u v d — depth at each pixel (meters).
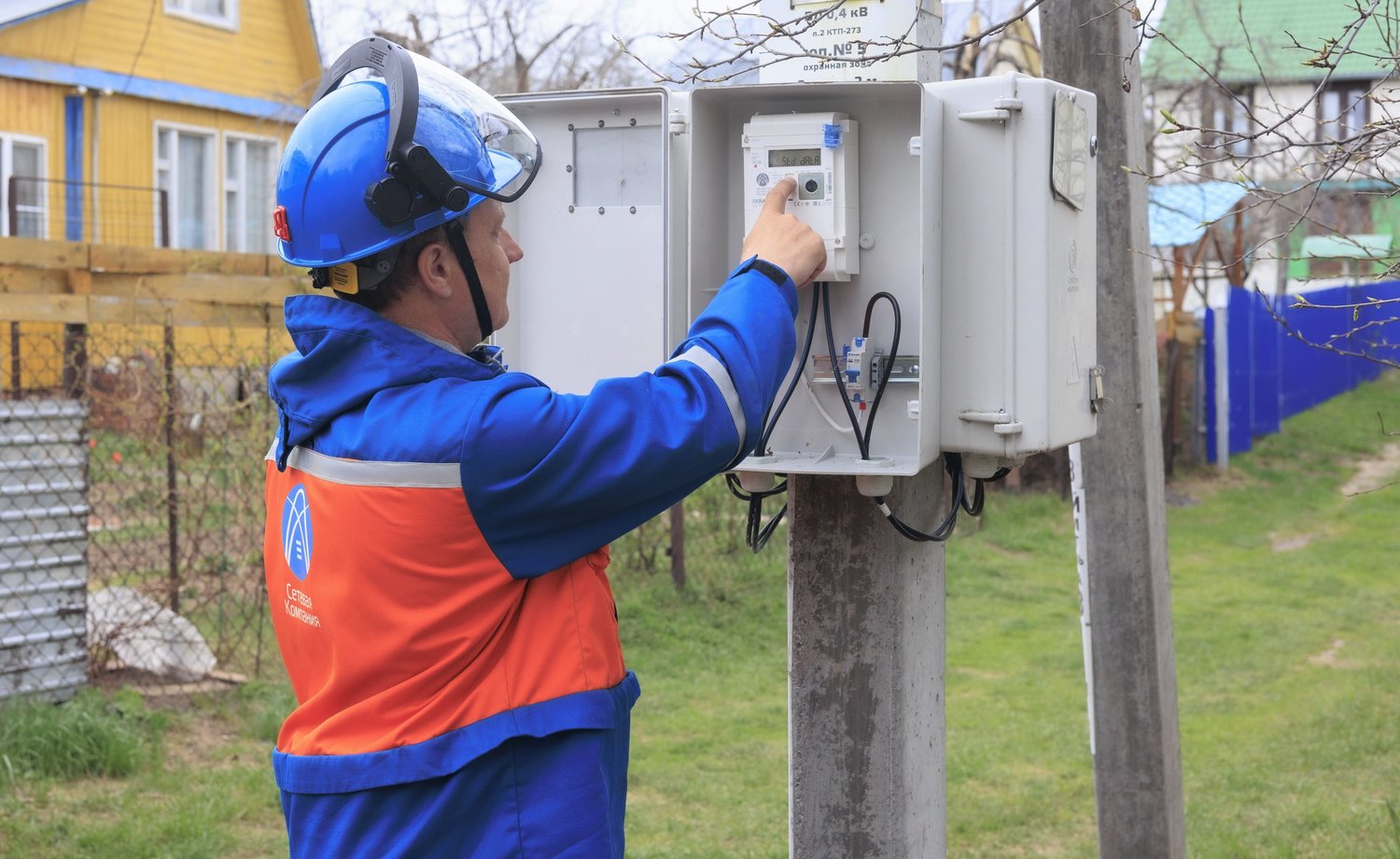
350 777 1.69
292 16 19.94
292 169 1.78
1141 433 4.04
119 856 4.64
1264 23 25.67
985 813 5.67
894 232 2.49
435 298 1.79
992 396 2.39
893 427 2.54
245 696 6.60
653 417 1.66
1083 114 2.49
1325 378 22.19
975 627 9.41
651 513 1.75
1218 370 16.62
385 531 1.67
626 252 2.69
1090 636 4.15
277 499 1.89
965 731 6.97
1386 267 3.14
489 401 1.65
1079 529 4.16
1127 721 4.12
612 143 2.69
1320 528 13.53
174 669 6.79
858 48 2.79
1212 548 12.60
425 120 1.75
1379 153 2.91
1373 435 18.94
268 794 5.39
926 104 2.29
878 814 2.85
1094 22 3.81
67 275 6.89
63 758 5.46
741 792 5.89
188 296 7.15
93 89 17.44
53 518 6.11
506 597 1.69
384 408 1.70
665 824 5.45
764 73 3.02
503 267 1.86
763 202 2.46
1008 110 2.32
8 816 4.91
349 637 1.71
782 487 2.89
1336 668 8.23
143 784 5.41
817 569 2.86
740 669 8.12
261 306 7.54
